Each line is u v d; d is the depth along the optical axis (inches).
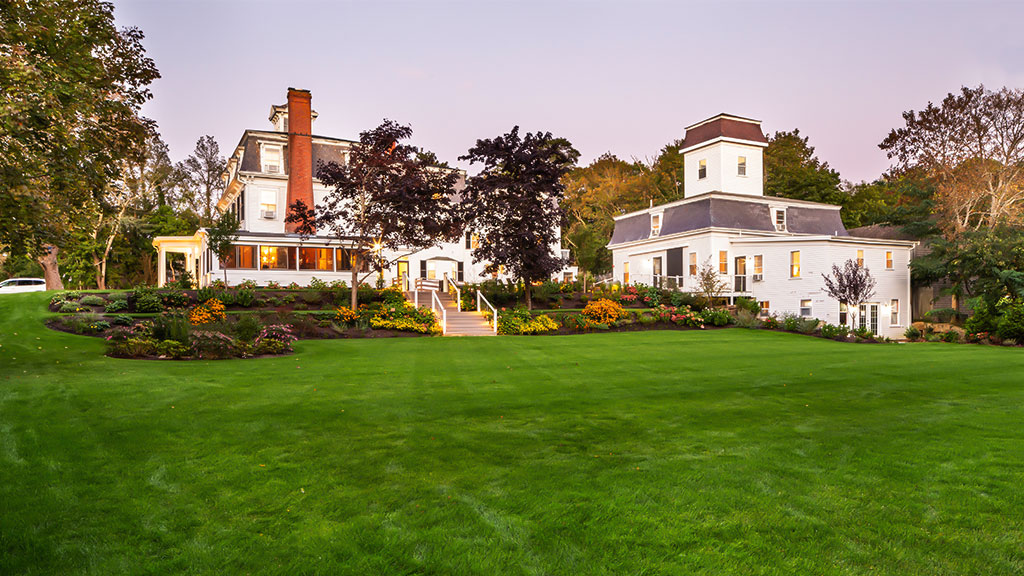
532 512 161.5
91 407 286.8
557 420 277.3
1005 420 280.8
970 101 1254.3
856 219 1936.5
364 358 536.1
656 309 1064.2
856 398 342.0
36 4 391.5
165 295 909.2
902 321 1258.0
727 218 1346.0
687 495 174.6
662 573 128.2
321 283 1190.3
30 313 813.2
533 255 1005.8
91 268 1567.4
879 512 162.4
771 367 487.8
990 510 163.5
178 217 1975.9
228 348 528.4
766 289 1268.5
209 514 158.6
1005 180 1253.1
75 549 136.7
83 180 400.5
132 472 191.9
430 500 169.9
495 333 899.4
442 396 339.3
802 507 165.6
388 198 944.9
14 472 189.2
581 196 2301.9
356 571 128.5
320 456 212.8
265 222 1358.3
